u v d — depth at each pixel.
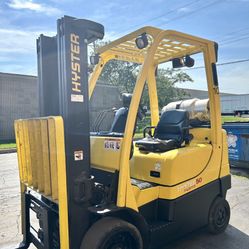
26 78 15.54
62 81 2.54
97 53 3.54
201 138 3.70
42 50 2.87
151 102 4.18
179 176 3.13
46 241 2.76
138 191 2.91
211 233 3.75
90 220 2.63
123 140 2.65
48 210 2.75
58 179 2.39
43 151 2.57
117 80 15.27
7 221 4.30
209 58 3.49
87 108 2.60
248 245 3.51
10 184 6.45
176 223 3.10
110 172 2.81
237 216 4.39
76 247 2.54
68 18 2.49
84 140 2.58
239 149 7.12
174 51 3.70
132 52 3.68
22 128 2.99
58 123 2.38
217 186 3.65
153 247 2.92
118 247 2.61
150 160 3.22
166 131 3.59
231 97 34.25
